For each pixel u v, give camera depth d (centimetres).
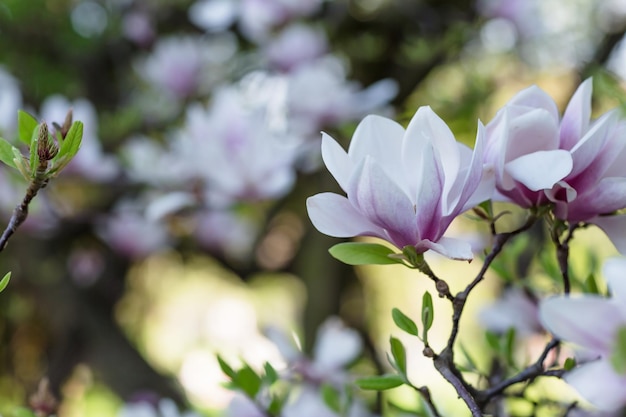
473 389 121
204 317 484
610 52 191
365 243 118
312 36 277
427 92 336
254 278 420
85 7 353
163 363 473
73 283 344
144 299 429
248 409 150
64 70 351
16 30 340
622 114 115
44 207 242
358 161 117
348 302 376
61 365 339
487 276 286
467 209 118
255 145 192
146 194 269
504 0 302
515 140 118
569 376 106
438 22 310
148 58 348
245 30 303
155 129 319
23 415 143
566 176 118
